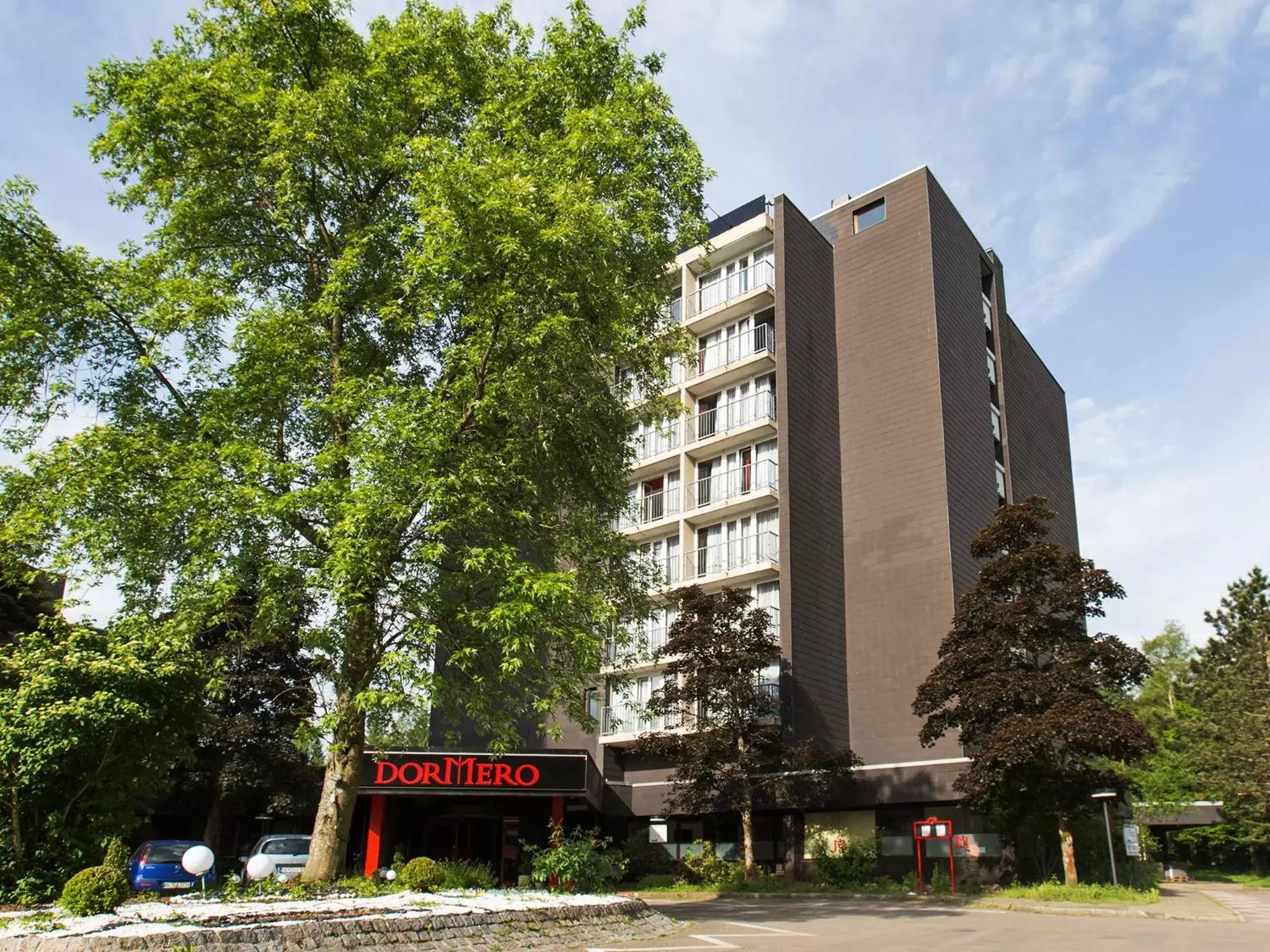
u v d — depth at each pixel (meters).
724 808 28.08
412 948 10.52
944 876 25.67
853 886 25.73
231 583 13.37
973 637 25.23
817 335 34.03
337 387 14.21
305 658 28.64
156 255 15.06
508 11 17.66
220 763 27.83
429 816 30.69
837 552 32.25
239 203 15.91
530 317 14.46
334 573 12.56
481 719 14.47
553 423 15.38
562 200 14.12
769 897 23.91
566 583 13.16
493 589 14.26
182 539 13.91
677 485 35.50
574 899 14.07
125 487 13.23
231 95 14.89
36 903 13.31
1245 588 54.34
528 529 15.38
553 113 16.84
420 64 16.17
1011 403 38.69
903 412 32.56
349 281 15.27
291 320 14.35
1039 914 19.38
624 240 15.77
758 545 31.81
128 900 11.68
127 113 15.09
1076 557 24.45
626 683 19.48
